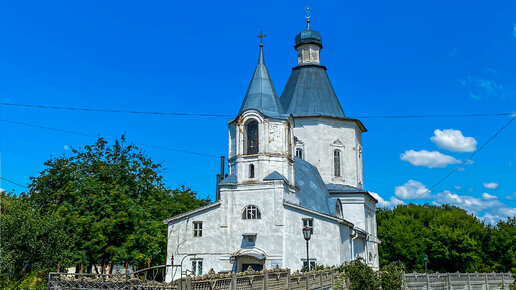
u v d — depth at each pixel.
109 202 34.47
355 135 52.06
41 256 26.72
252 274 19.30
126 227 35.25
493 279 48.28
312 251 35.53
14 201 28.73
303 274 24.11
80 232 33.06
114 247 34.03
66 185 35.03
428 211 92.38
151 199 39.59
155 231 37.91
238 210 37.09
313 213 36.00
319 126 50.44
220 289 17.17
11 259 24.89
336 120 51.41
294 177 39.94
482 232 73.06
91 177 35.38
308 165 44.69
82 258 32.78
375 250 52.41
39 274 26.80
